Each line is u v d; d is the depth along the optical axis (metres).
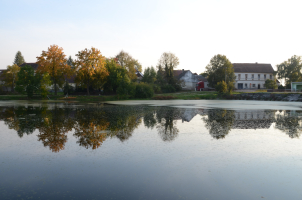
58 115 18.09
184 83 68.81
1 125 13.30
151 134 10.73
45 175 5.93
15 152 7.92
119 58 66.44
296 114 18.62
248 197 4.80
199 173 6.03
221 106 28.14
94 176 5.84
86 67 45.41
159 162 6.85
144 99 47.94
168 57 64.75
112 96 46.97
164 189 5.13
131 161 6.93
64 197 4.78
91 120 15.20
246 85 77.62
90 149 8.21
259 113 19.47
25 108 25.06
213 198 4.75
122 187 5.23
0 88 63.69
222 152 7.86
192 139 9.73
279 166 6.54
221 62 67.06
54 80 48.81
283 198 4.76
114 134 10.72
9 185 5.38
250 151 7.97
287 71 74.00
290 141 9.35
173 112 20.52
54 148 8.38
